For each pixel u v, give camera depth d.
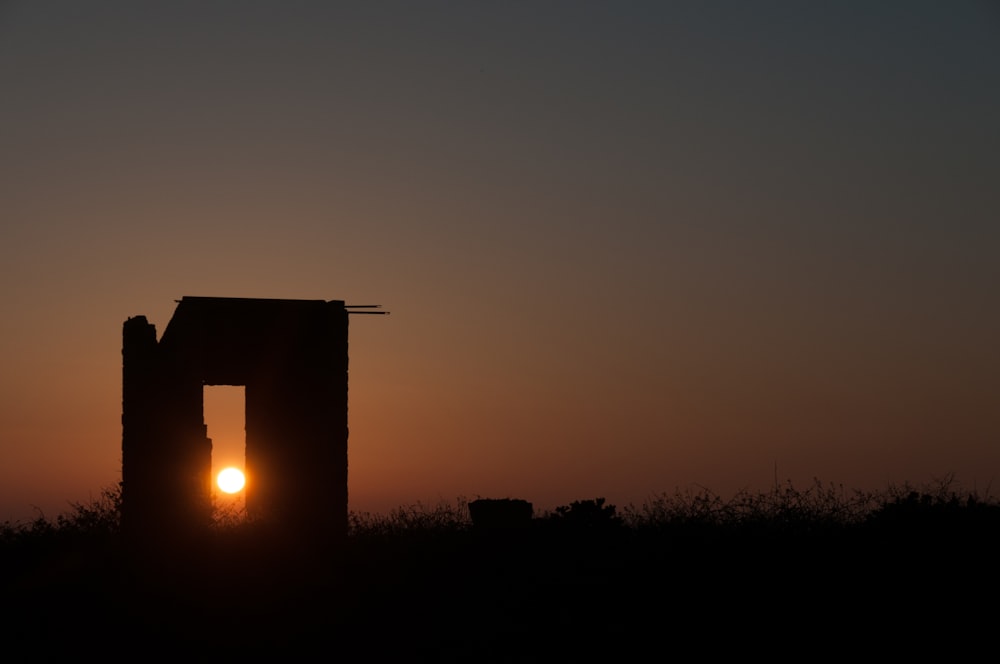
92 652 57.94
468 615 59.97
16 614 62.97
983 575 58.91
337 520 87.62
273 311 89.50
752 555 63.31
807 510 69.50
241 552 73.31
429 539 74.94
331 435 89.44
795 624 55.47
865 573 59.97
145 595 65.31
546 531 74.50
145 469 84.12
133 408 85.31
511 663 53.94
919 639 53.09
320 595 64.56
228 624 61.22
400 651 56.44
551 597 61.34
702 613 57.31
